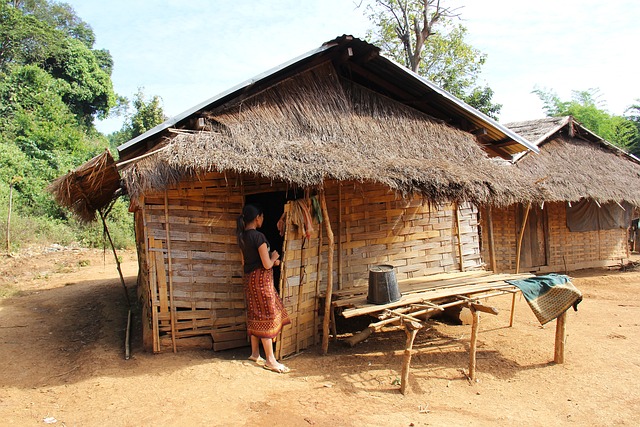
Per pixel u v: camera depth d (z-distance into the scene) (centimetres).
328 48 707
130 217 2097
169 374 508
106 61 4469
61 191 640
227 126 623
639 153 2831
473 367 524
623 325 772
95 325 762
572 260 1362
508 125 1644
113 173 655
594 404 471
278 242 877
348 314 511
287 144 630
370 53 735
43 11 4209
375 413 432
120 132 4141
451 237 807
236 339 619
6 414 415
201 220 605
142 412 417
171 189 588
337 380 511
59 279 1231
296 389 480
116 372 518
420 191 621
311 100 723
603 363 582
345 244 692
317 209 611
